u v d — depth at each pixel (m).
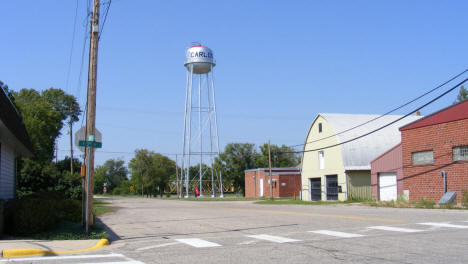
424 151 29.00
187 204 43.28
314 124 46.09
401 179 32.38
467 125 25.88
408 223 16.08
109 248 11.53
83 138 14.76
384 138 43.09
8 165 18.73
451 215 19.91
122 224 18.78
